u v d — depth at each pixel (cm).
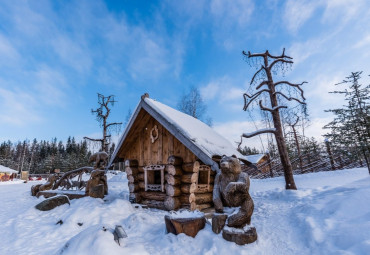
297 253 369
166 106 945
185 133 683
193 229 454
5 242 495
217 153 674
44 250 441
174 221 464
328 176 1348
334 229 402
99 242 376
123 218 642
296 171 1917
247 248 394
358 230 364
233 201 437
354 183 713
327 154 1855
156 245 440
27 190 1684
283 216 565
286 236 438
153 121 892
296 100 1023
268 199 873
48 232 551
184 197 754
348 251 320
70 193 982
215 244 404
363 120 1048
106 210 674
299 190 869
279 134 991
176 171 755
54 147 7156
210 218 632
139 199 871
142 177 890
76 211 645
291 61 1056
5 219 700
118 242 405
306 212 530
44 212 738
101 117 2264
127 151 970
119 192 1205
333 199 542
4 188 1941
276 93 1068
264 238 438
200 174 881
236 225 429
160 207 792
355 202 467
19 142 8431
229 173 477
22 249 448
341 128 1127
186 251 404
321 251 352
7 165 6000
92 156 967
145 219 603
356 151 1095
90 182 905
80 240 394
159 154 848
